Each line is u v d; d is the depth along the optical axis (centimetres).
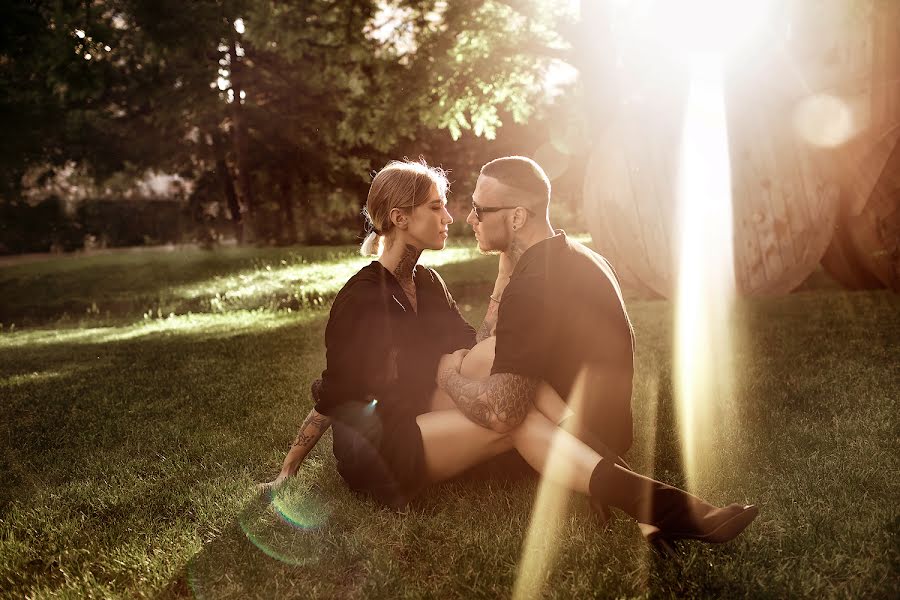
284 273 1363
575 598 217
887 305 749
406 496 279
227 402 486
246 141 2550
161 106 2370
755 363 510
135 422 448
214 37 1581
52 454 392
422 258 1521
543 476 251
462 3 1273
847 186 850
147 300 1282
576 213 3158
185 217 3055
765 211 887
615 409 271
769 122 877
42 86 2072
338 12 1383
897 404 387
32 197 3269
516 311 251
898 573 220
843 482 286
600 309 260
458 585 228
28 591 243
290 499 296
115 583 245
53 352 801
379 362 275
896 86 812
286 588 235
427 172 286
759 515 261
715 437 351
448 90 1352
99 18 1463
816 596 211
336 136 2645
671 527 223
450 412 272
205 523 283
